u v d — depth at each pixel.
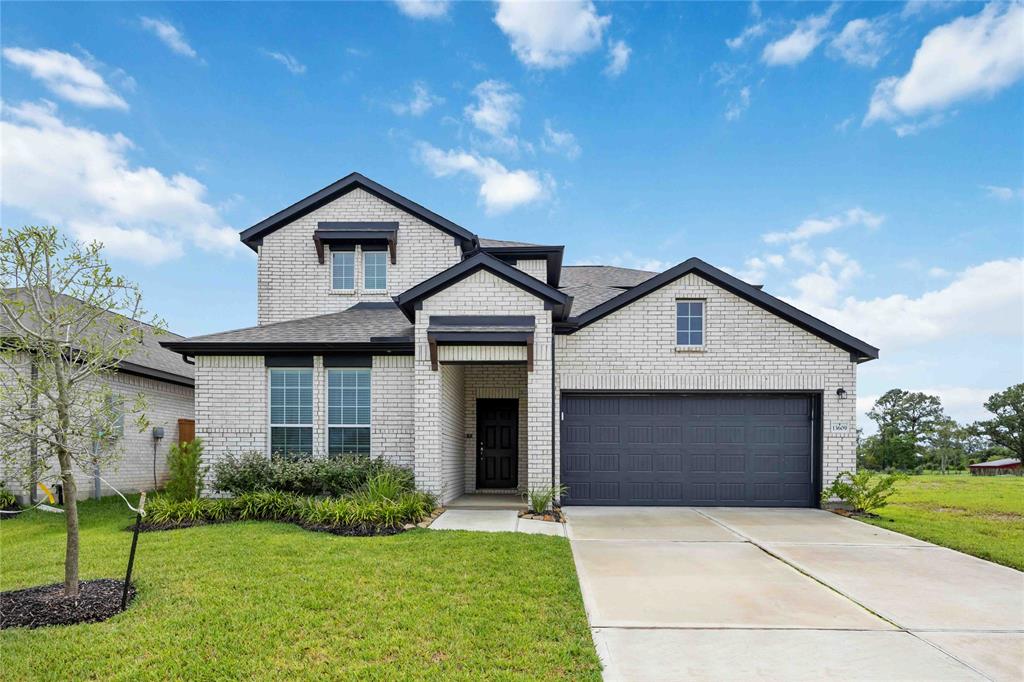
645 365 12.08
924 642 4.89
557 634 4.92
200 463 10.50
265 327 12.90
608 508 11.80
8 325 6.00
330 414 11.91
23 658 4.45
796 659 4.54
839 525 10.02
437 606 5.54
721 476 12.08
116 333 6.54
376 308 14.33
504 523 9.56
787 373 11.98
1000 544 8.27
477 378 14.30
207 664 4.38
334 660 4.46
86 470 6.19
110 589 6.00
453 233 14.49
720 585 6.42
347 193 14.76
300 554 7.29
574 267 19.11
